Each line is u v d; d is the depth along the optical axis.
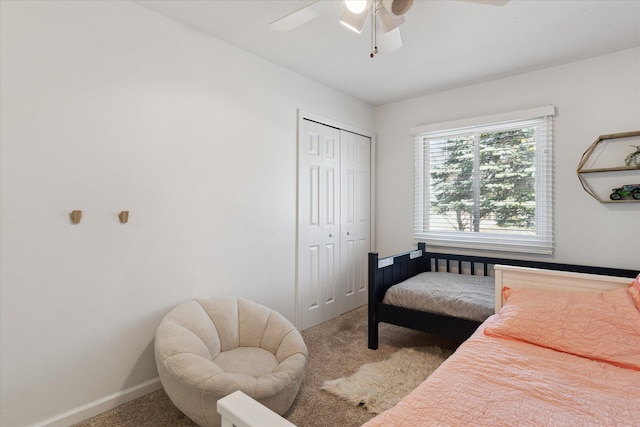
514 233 2.90
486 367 1.32
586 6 1.86
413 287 2.55
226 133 2.32
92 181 1.73
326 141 3.14
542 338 1.54
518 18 1.98
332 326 3.02
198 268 2.17
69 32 1.65
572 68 2.58
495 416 1.00
